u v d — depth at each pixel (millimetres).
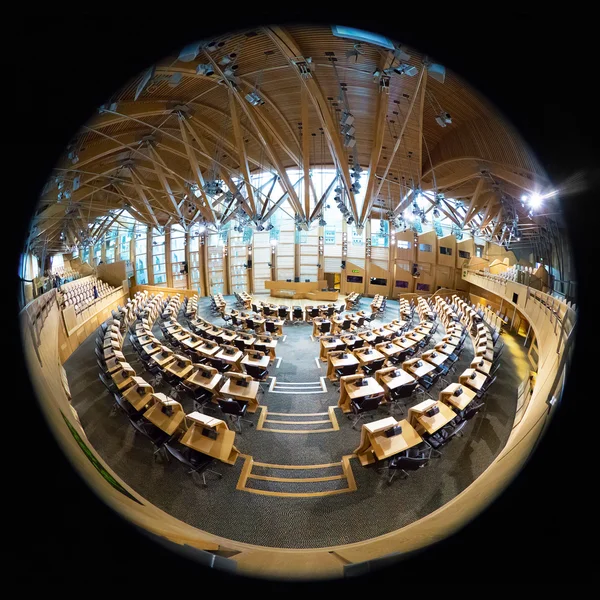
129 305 20234
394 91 10750
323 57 9180
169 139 14609
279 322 16938
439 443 6344
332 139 12664
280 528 4996
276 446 7227
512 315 20453
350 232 30828
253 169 20531
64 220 20078
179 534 3455
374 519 5188
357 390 8164
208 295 30344
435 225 21203
